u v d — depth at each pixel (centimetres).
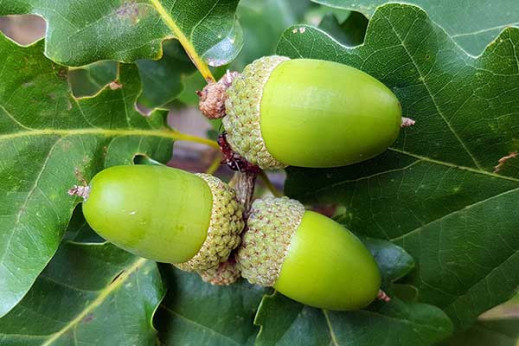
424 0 14
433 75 13
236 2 14
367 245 14
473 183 14
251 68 13
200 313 15
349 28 16
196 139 15
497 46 13
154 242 12
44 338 14
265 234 13
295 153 12
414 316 14
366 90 12
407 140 14
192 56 14
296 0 20
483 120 14
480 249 15
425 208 14
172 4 14
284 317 14
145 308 15
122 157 15
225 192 13
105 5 14
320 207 15
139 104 18
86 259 15
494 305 15
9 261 13
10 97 14
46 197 14
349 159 12
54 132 14
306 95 12
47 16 14
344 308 13
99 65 18
